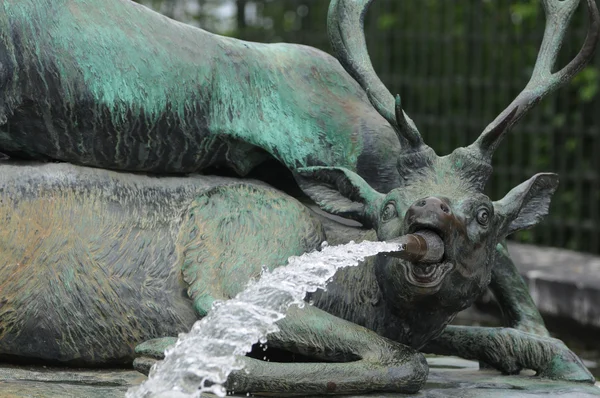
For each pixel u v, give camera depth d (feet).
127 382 23.38
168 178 25.70
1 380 23.09
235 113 25.61
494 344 25.91
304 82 26.35
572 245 56.59
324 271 20.76
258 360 22.20
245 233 24.32
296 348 22.98
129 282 24.22
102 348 24.30
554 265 45.55
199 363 19.52
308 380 22.08
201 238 24.35
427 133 57.57
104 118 24.64
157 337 24.25
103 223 24.50
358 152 25.95
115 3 25.18
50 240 24.18
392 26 65.77
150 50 25.04
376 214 23.35
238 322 19.93
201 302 23.44
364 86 24.48
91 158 25.00
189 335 20.02
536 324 27.55
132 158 25.16
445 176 22.71
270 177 27.02
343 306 24.04
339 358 23.03
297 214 24.70
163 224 24.79
